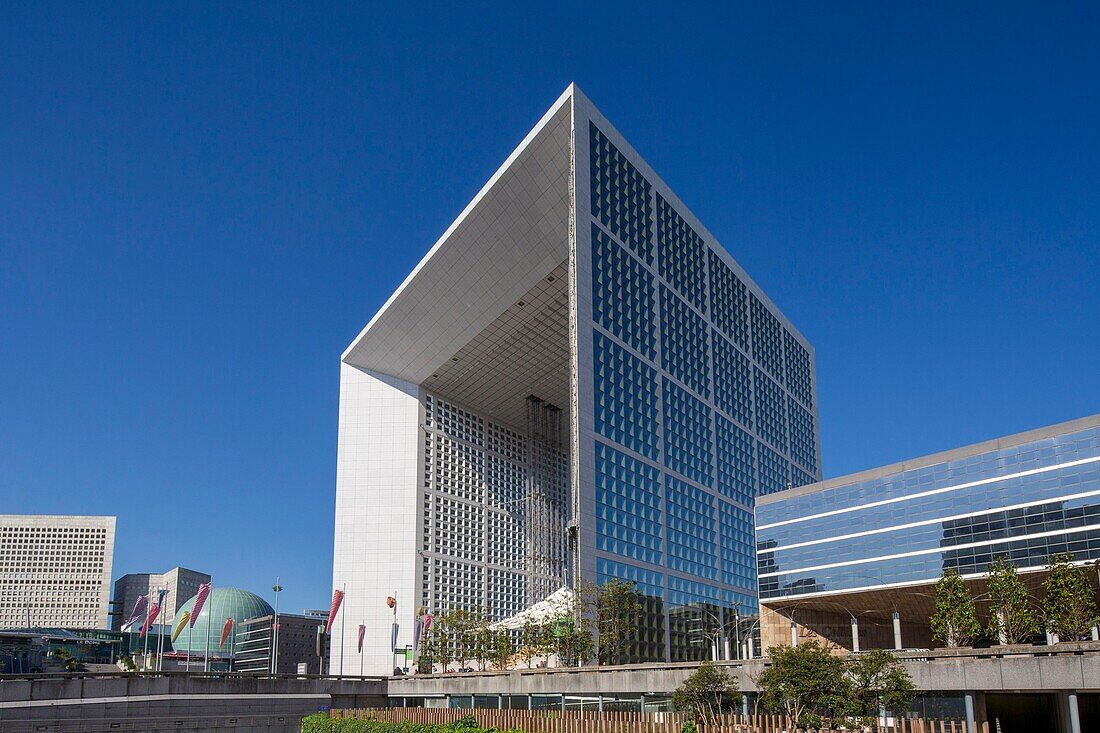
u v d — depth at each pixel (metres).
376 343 122.94
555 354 120.44
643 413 98.06
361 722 49.34
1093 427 74.50
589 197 92.62
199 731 60.00
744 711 41.75
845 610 98.44
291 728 64.50
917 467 86.38
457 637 103.25
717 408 116.38
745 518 118.94
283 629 190.12
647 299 102.50
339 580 119.69
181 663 174.62
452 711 51.56
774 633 96.56
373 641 116.81
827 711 37.22
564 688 53.78
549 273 103.25
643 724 41.66
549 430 144.50
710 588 105.94
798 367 150.62
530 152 93.62
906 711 38.06
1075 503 74.25
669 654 94.62
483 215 99.12
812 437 152.00
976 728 37.00
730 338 124.19
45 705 54.25
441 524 123.94
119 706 57.03
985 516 80.12
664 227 109.56
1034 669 35.78
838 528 91.88
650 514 96.25
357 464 123.62
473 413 134.12
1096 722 42.12
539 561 135.25
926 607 94.12
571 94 91.50
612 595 81.44
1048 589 61.66
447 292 110.25
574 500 85.00
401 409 125.44
